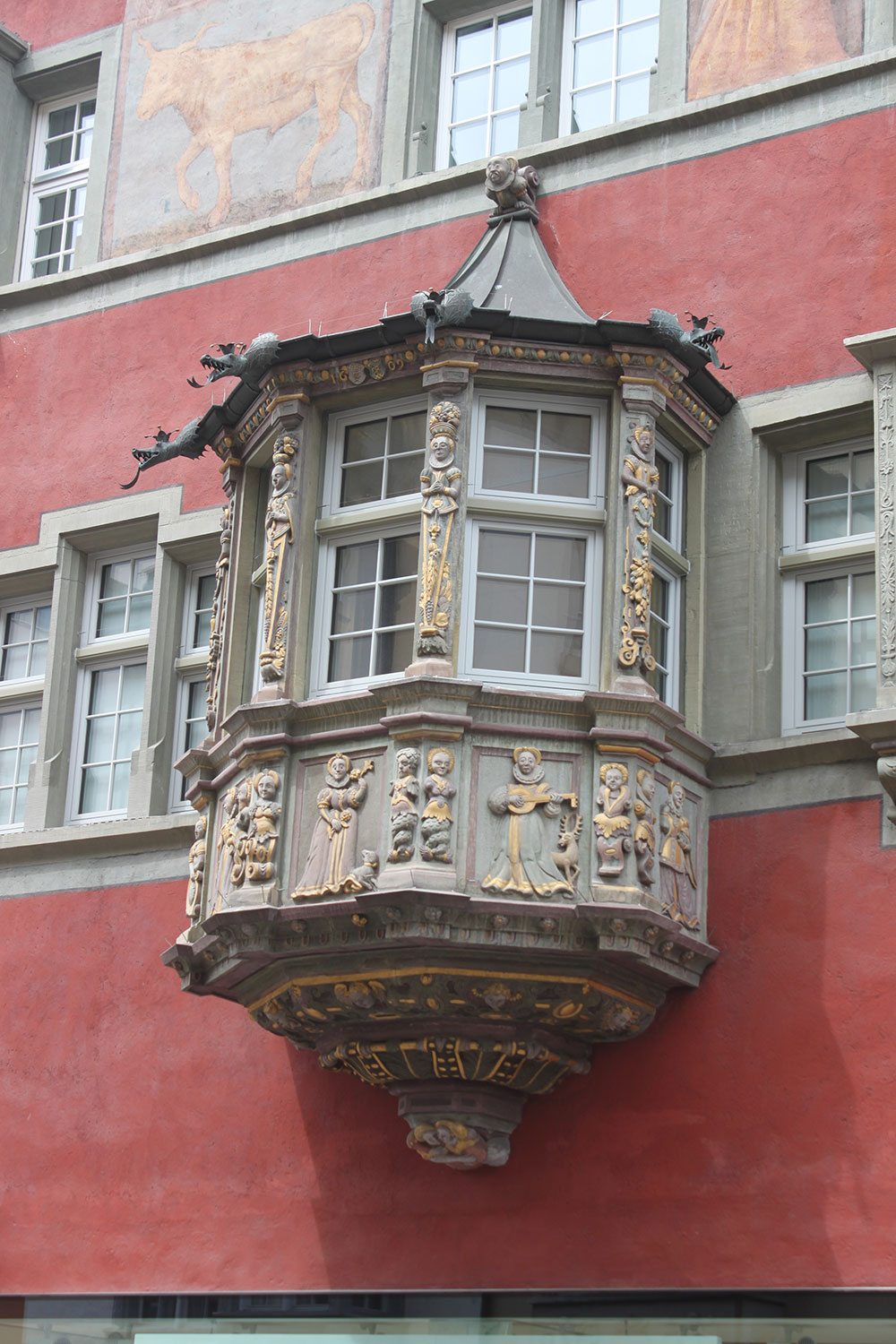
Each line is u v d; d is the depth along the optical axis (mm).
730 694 17203
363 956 15758
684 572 17578
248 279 21188
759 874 16531
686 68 19375
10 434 22359
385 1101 17578
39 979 20000
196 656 20562
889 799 16141
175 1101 18797
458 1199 16938
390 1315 16953
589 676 16438
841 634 17422
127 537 21422
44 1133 19422
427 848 15305
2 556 21938
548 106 20250
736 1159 15891
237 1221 18047
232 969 16500
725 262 18391
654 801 16094
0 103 23766
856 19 18578
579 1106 16656
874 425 16781
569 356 16812
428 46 21203
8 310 22906
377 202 20484
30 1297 18922
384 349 17062
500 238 18672
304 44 21875
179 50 22766
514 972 15555
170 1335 18031
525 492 16812
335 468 17469
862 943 15914
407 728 15688
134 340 21828
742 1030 16188
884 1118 15398
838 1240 15305
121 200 22625
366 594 17031
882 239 17672
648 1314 15867
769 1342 15328
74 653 21422
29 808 20797
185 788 20266
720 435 17938
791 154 18359
